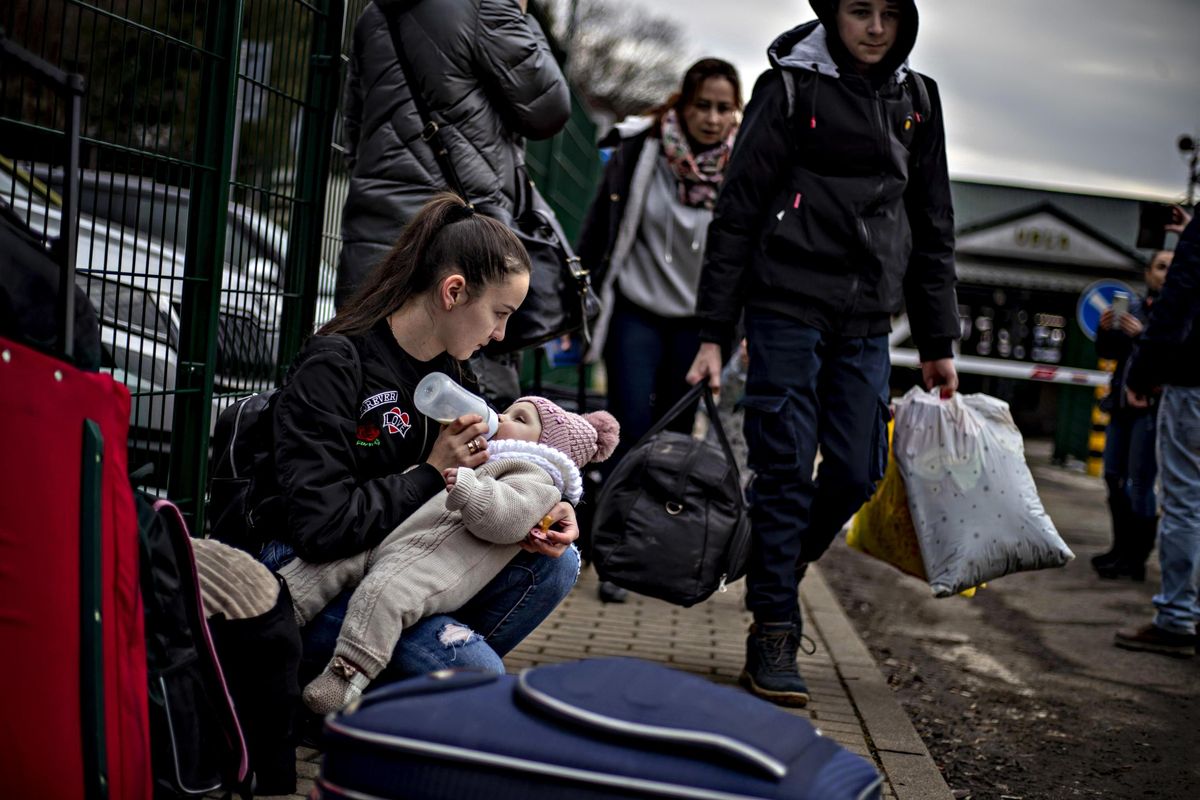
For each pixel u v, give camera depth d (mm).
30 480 1702
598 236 6043
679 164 5770
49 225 3721
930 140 4336
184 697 2059
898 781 3398
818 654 4930
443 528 2611
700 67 5766
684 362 5914
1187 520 5414
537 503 2623
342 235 4223
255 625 2264
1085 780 3656
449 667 2547
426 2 3955
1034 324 18391
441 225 2727
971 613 6367
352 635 2492
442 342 2723
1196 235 5062
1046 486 13938
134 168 3682
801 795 1564
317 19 4590
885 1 4066
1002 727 4191
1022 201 18625
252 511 2639
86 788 1754
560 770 1592
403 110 4000
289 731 2395
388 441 2664
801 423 4164
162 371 3803
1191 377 5289
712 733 1624
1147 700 4695
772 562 4148
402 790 1642
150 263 3930
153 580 2027
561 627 4930
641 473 4074
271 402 2674
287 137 4473
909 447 4328
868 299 4180
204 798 2400
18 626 1684
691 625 5211
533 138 4199
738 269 4254
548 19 7930
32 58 1806
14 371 1691
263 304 4375
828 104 4109
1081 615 6402
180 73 3701
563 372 12172
